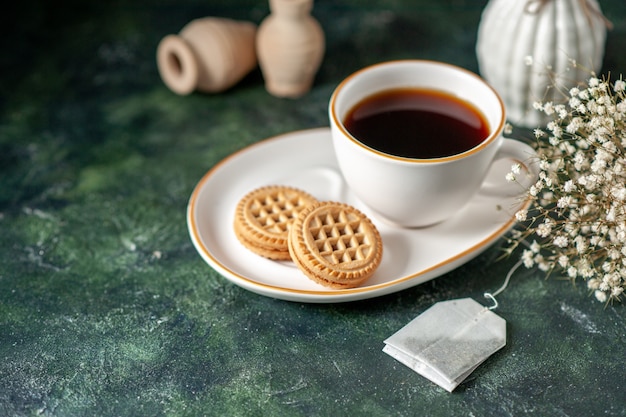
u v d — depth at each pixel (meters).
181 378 0.55
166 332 0.58
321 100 0.75
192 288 0.60
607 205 0.57
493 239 0.59
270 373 0.55
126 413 0.54
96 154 0.70
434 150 0.58
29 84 0.76
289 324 0.58
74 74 0.77
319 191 0.63
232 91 0.76
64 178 0.68
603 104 0.57
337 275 0.56
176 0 0.84
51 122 0.73
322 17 0.83
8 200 0.66
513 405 0.54
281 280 0.58
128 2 0.84
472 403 0.54
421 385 0.55
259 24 0.82
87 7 0.84
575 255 0.61
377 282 0.58
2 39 0.80
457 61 0.77
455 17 0.82
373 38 0.80
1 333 0.58
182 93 0.76
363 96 0.62
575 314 0.58
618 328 0.57
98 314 0.59
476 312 0.57
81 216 0.65
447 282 0.60
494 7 0.68
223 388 0.55
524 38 0.66
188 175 0.68
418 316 0.57
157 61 0.79
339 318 0.58
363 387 0.55
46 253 0.62
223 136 0.71
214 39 0.73
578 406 0.54
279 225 0.59
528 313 0.58
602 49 0.68
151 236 0.64
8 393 0.55
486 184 0.62
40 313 0.59
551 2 0.65
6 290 0.60
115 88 0.76
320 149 0.66
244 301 0.59
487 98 0.60
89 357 0.56
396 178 0.56
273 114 0.73
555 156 0.60
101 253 0.62
